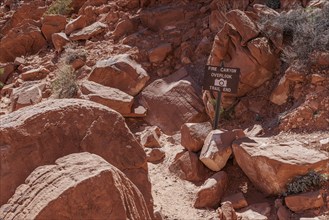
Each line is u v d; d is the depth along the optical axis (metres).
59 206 3.05
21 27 10.67
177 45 8.31
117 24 9.31
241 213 4.49
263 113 6.05
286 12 6.73
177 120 6.82
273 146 4.86
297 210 4.26
